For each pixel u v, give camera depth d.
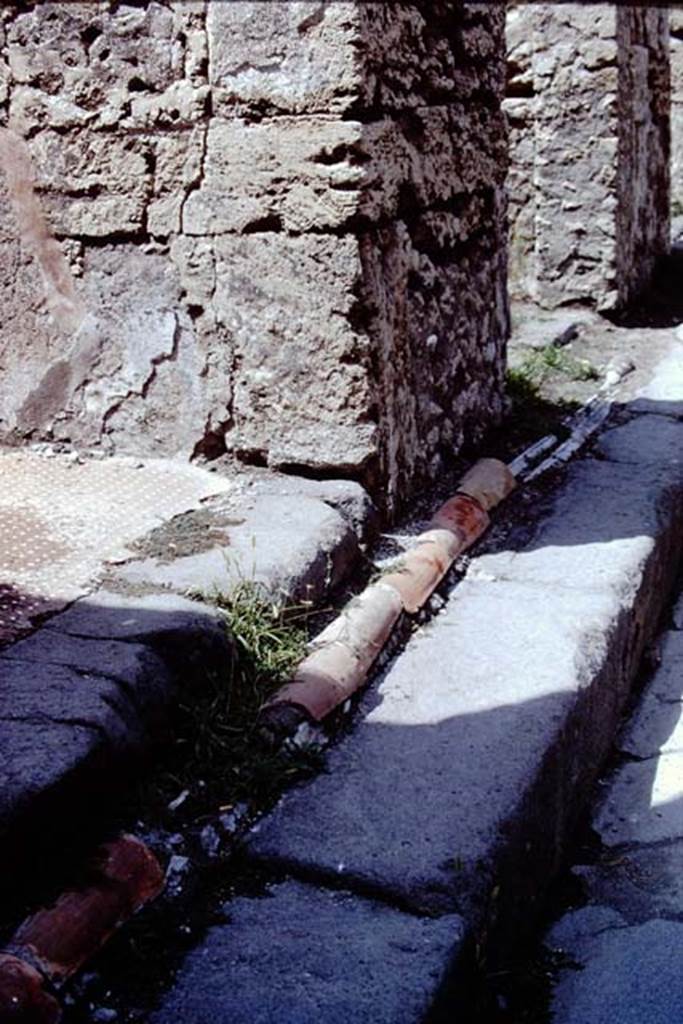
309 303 3.50
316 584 3.10
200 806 2.43
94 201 3.69
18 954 1.97
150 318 3.72
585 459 4.61
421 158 3.74
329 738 2.72
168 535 3.19
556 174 6.60
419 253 3.85
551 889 2.77
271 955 2.10
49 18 3.61
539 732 2.72
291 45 3.34
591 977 2.48
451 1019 2.09
